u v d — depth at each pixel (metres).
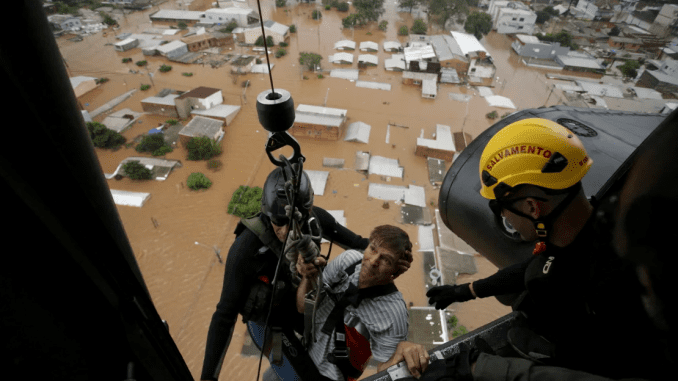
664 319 1.25
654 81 55.38
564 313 1.88
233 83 51.00
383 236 2.27
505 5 76.94
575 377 1.42
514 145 1.82
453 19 75.50
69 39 60.66
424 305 25.92
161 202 32.69
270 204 2.16
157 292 26.45
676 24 71.38
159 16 68.88
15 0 0.81
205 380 2.41
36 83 0.90
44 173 0.91
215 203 32.91
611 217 1.49
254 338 3.08
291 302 2.69
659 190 1.20
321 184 34.59
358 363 2.58
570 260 1.75
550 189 1.71
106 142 37.84
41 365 1.05
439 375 2.09
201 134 37.72
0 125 0.79
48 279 0.98
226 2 79.94
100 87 48.84
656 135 1.28
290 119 1.77
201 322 24.88
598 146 4.20
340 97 49.22
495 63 62.22
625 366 1.50
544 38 66.00
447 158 38.97
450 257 29.06
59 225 0.97
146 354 1.39
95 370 1.26
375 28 72.62
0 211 0.83
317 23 74.44
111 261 1.18
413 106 48.44
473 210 4.55
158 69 53.41
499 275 2.97
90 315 1.15
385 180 36.12
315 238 2.10
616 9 82.25
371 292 2.37
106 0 76.50
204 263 28.27
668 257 1.18
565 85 55.50
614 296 1.42
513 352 2.47
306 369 2.72
